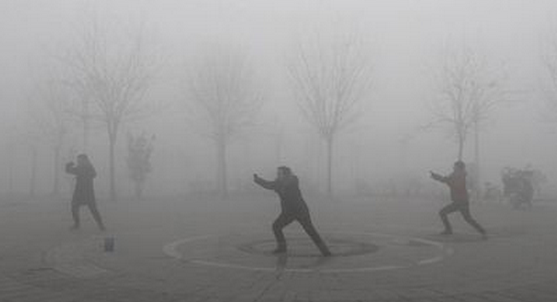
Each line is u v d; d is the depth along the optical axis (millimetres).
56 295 7930
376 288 8398
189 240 13602
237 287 8445
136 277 9156
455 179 14508
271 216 20266
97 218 15719
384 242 13250
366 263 10461
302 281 8875
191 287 8438
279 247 11688
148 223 17656
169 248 12289
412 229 16000
